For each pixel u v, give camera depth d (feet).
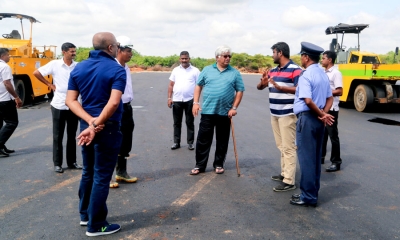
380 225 13.24
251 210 14.44
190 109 23.68
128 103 16.89
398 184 17.69
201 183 17.58
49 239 11.99
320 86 14.43
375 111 43.55
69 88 12.10
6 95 21.40
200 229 12.76
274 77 16.99
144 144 25.27
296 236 12.34
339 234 12.51
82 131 12.11
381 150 24.25
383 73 42.06
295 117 16.62
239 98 18.92
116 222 13.29
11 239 11.96
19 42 47.09
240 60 172.24
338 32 49.49
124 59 16.56
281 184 17.08
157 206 14.76
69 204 14.93
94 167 12.06
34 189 16.58
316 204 15.05
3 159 21.34
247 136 28.12
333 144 19.62
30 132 28.78
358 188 17.12
